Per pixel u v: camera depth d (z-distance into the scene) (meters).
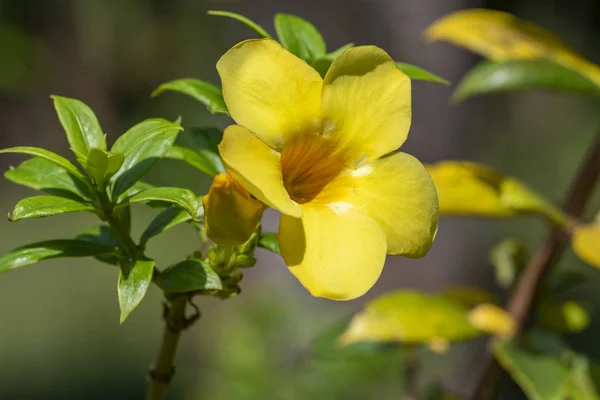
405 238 0.55
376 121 0.55
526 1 2.86
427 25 1.77
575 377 0.63
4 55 2.93
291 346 1.12
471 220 1.72
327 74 0.55
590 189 0.65
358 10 2.11
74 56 3.19
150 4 3.22
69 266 2.69
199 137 0.58
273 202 0.53
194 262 0.55
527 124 2.75
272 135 0.54
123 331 2.30
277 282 1.88
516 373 0.62
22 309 2.37
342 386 0.97
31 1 3.04
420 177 0.55
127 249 0.56
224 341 1.08
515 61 0.64
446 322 0.65
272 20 2.76
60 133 3.21
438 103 1.73
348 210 0.55
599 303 1.90
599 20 2.92
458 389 1.28
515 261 0.67
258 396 1.01
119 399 1.97
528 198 0.64
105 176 0.55
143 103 3.32
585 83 0.64
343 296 0.53
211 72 3.26
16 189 2.98
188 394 1.56
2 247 2.66
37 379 2.03
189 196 0.54
